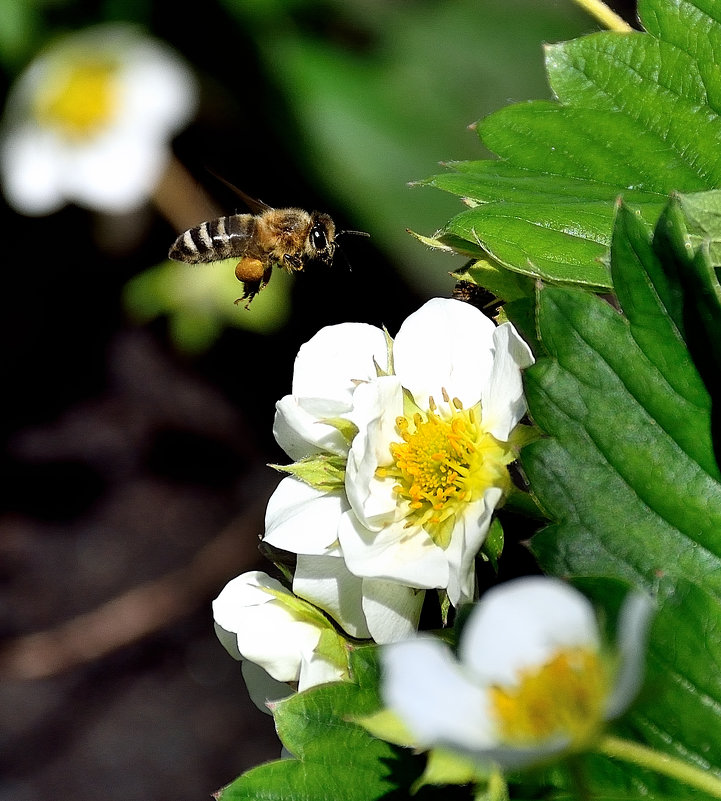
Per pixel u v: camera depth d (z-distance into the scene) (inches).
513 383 5.5
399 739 4.3
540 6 9.6
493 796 4.8
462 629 5.1
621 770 5.1
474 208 5.8
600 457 5.4
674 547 5.3
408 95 9.6
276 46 9.7
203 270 9.9
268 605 5.6
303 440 5.6
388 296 9.7
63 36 9.6
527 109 6.1
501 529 5.5
